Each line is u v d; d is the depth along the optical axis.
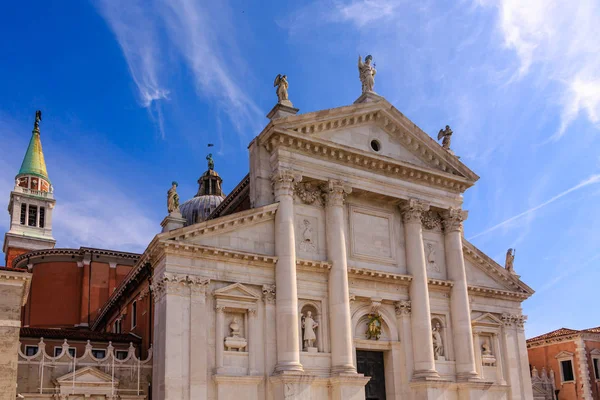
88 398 32.75
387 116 42.56
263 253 36.31
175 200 35.81
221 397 32.53
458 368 41.44
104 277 65.31
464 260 45.91
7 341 30.55
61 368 32.81
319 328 36.97
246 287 35.03
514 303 47.38
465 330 41.97
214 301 34.19
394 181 42.03
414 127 43.41
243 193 44.59
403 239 42.25
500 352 45.34
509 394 44.62
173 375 31.69
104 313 54.16
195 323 33.00
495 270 46.75
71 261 65.56
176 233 33.66
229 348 33.84
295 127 38.47
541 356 61.91
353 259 39.62
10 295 31.33
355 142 41.25
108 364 33.75
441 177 43.75
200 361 32.56
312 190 39.28
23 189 99.25
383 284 40.25
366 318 39.59
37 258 65.56
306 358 35.78
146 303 40.66
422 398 38.16
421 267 41.03
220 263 34.88
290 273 35.75
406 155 43.59
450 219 44.03
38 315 63.66
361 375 35.56
